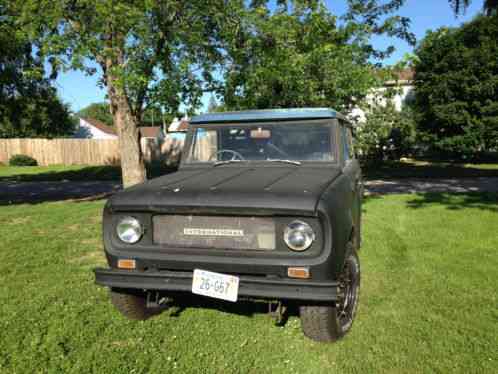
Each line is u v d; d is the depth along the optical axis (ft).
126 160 27.58
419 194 36.81
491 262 16.66
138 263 10.07
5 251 19.35
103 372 9.51
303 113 13.21
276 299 10.57
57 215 28.91
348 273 11.20
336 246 9.27
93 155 94.63
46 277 15.84
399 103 80.53
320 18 22.71
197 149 14.11
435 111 62.34
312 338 10.63
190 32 22.33
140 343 10.80
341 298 10.49
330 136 12.95
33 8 19.77
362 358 9.96
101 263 17.67
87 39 20.36
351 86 24.04
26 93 37.76
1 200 41.65
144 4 19.93
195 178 11.80
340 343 10.66
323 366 9.70
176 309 12.89
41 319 12.19
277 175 11.59
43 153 95.40
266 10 22.85
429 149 76.13
